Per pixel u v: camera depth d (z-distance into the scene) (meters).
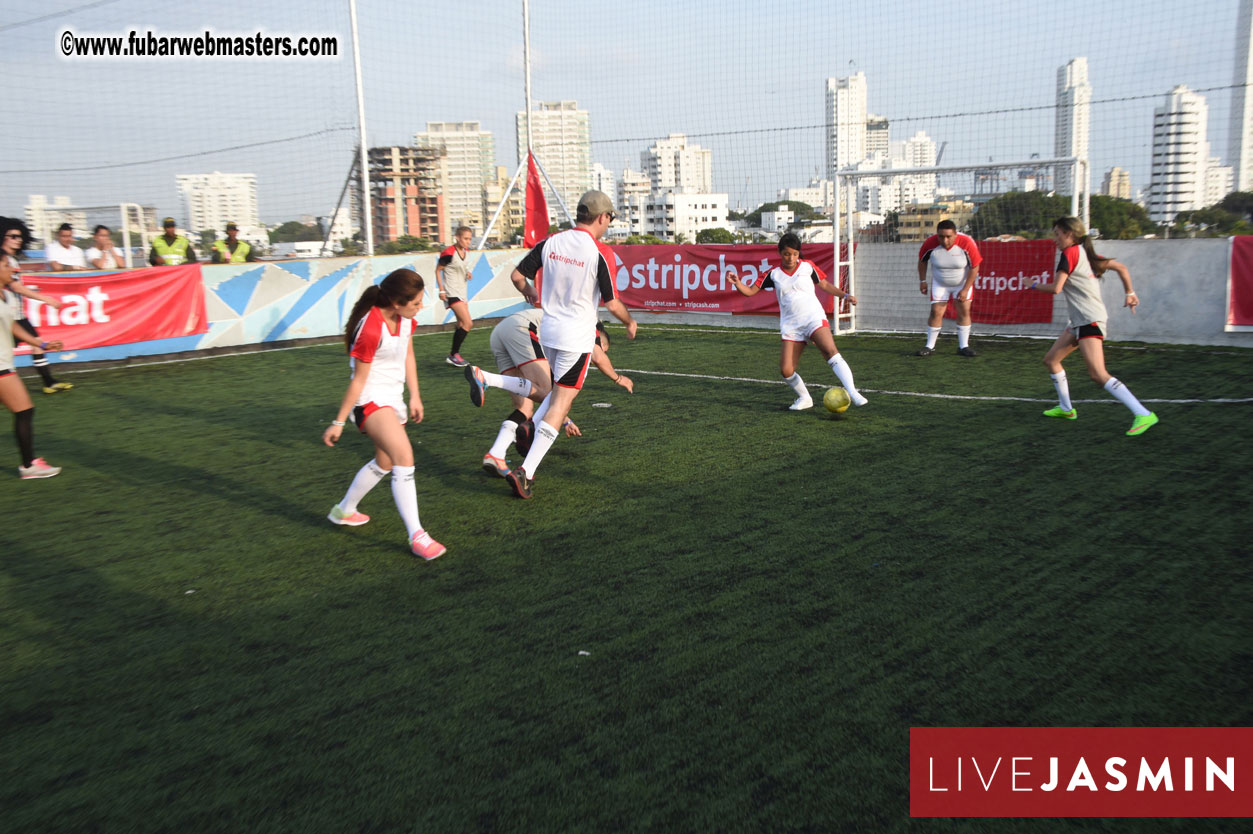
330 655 3.52
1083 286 6.73
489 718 3.01
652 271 15.63
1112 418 7.17
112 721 3.08
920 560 4.29
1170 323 11.25
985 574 4.11
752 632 3.59
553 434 5.56
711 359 11.22
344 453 6.95
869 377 9.60
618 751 2.80
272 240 15.93
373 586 4.21
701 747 2.81
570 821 2.47
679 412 7.97
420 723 3.00
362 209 15.34
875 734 2.86
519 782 2.66
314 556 4.66
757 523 4.91
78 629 3.84
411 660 3.45
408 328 4.64
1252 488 5.21
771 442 6.75
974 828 2.43
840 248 13.78
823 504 5.20
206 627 3.82
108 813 2.57
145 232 16.12
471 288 15.55
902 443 6.57
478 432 7.49
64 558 4.73
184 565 4.58
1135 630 3.51
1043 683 3.14
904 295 13.48
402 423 4.72
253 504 5.64
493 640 3.59
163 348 12.40
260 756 2.84
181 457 6.91
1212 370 9.23
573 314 5.55
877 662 3.31
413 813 2.53
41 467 6.42
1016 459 6.03
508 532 4.91
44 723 3.07
